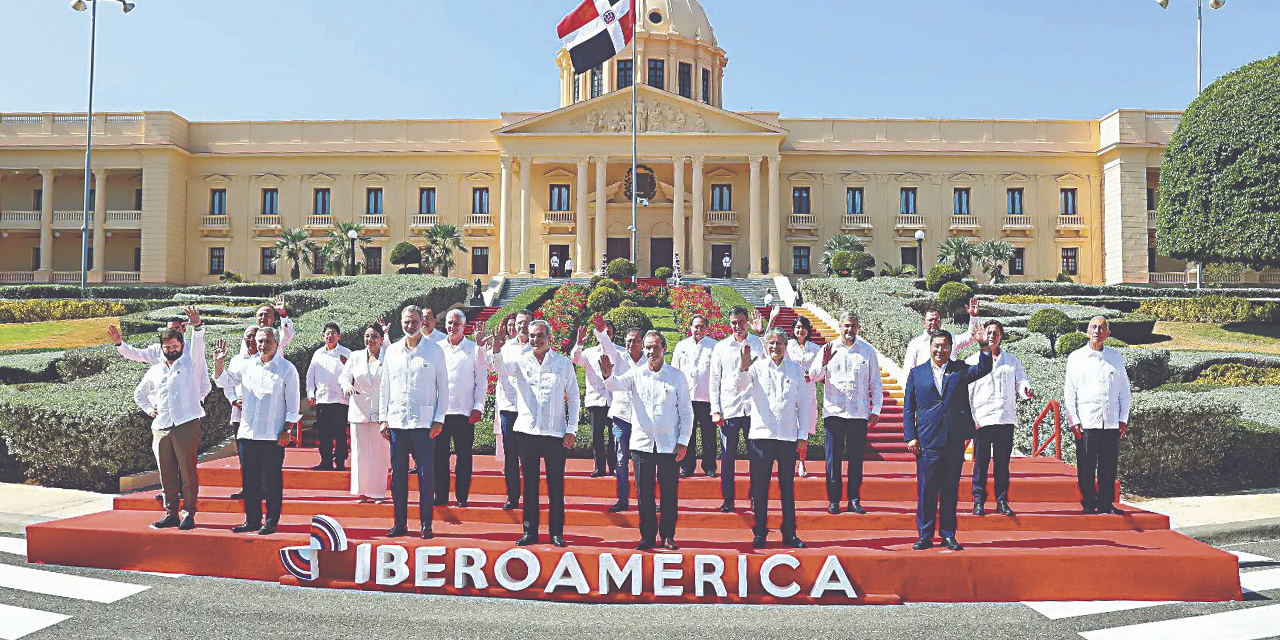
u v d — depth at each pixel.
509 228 45.06
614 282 32.25
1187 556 7.96
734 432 9.79
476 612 7.49
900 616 7.45
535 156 45.25
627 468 9.84
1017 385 9.95
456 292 32.12
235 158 48.22
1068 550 8.33
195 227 48.03
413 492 10.70
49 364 16.59
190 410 9.08
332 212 48.19
